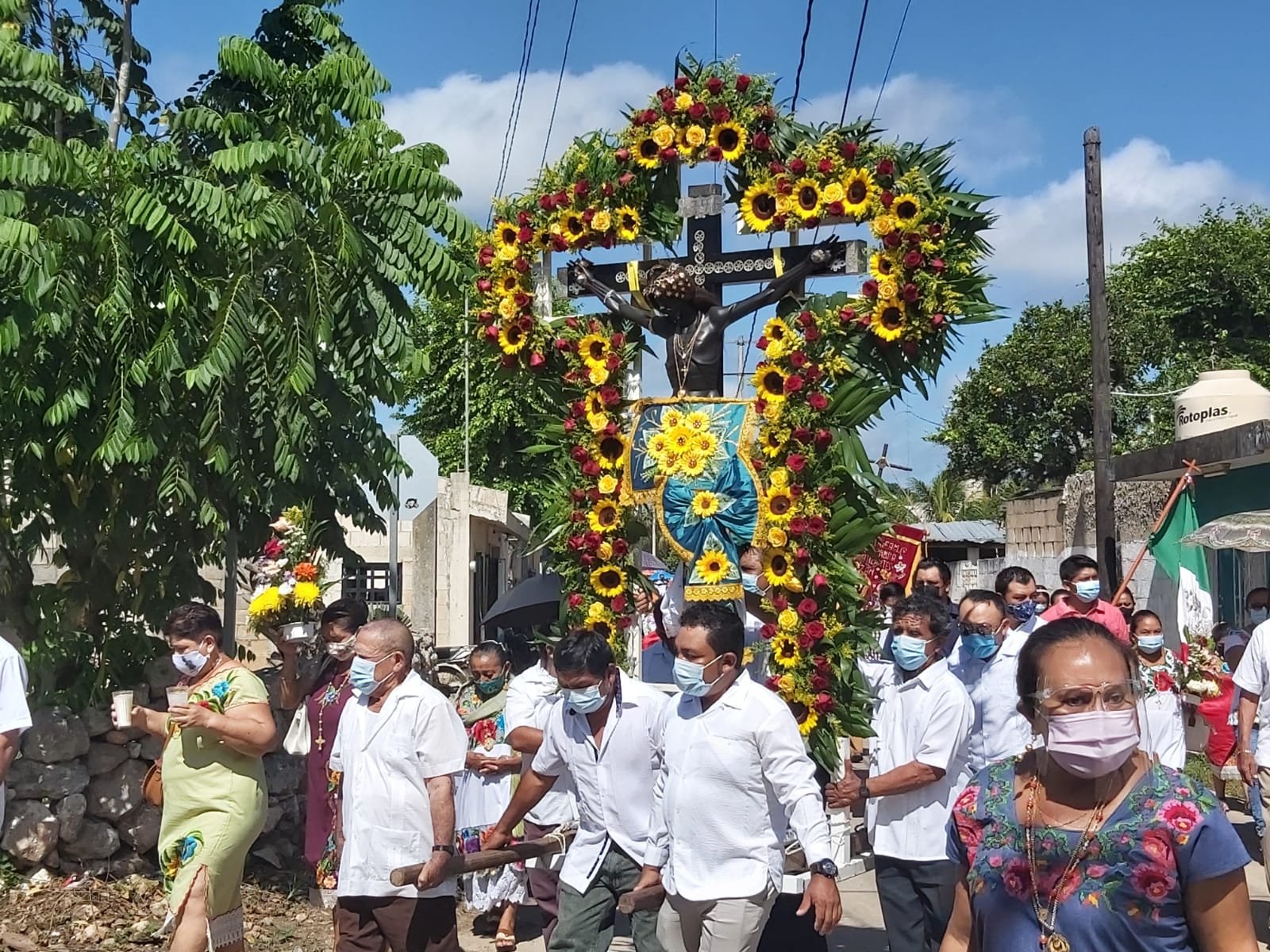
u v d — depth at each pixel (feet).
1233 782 33.50
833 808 17.34
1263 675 20.84
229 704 17.63
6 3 26.63
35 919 22.53
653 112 19.34
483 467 80.02
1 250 22.75
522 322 19.76
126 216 24.89
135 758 25.63
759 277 19.10
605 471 18.98
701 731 14.44
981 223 18.40
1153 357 86.89
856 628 18.03
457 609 59.26
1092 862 8.32
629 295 19.92
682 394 19.02
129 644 26.68
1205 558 46.06
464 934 25.41
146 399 24.79
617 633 18.84
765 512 17.81
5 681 16.30
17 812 24.26
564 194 19.80
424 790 16.56
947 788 17.25
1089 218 48.55
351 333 27.14
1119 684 8.40
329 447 28.30
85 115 29.55
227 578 29.12
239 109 29.76
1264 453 41.01
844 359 18.08
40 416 24.97
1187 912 8.20
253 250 26.50
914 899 17.46
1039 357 91.04
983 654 20.77
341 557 28.94
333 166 27.07
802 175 18.47
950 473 100.27
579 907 16.25
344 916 16.72
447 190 27.40
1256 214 89.35
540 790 17.15
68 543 27.17
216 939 17.58
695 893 14.24
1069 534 63.87
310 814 22.13
